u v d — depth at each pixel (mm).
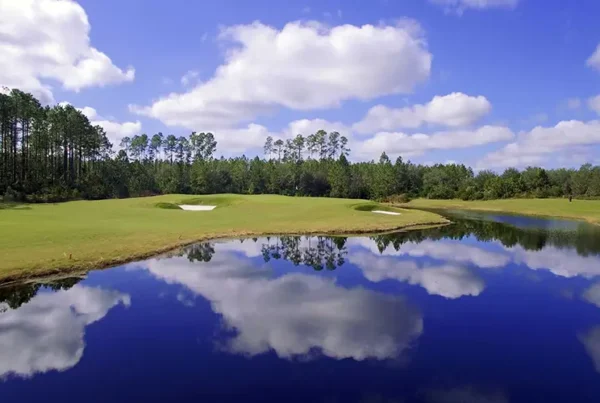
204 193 102000
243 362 9094
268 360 9188
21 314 12289
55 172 76438
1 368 8773
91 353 9547
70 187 73062
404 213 51562
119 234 25312
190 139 126938
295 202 54750
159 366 8859
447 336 10844
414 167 128875
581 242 30734
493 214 62750
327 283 16578
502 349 10016
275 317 12195
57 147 79875
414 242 29812
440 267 20391
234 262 20734
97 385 8023
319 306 13336
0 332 10875
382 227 36781
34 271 16500
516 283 17156
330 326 11469
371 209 52719
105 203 51844
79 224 29125
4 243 20328
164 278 16891
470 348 10055
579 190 104000
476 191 103312
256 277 17516
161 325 11414
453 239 31828
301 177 106938
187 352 9594
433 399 7594
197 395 7656
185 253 22781
